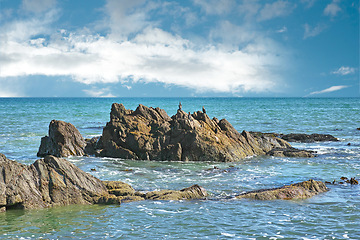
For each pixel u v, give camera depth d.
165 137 33.62
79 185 19.59
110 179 24.72
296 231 14.92
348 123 69.25
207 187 22.42
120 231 15.01
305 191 20.44
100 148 35.28
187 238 14.25
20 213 17.38
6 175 18.06
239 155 33.16
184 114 35.12
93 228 15.38
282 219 16.34
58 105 174.12
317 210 17.61
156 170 28.00
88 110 124.06
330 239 14.12
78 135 36.16
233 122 72.62
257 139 37.47
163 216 16.84
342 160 31.75
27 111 112.12
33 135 50.00
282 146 38.94
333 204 18.59
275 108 138.12
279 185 22.95
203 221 16.12
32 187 18.62
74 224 15.88
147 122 36.31
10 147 39.28
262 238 14.23
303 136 46.47
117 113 36.81
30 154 35.28
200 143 32.41
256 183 23.48
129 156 33.22
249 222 15.99
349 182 23.44
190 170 27.92
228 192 21.25
